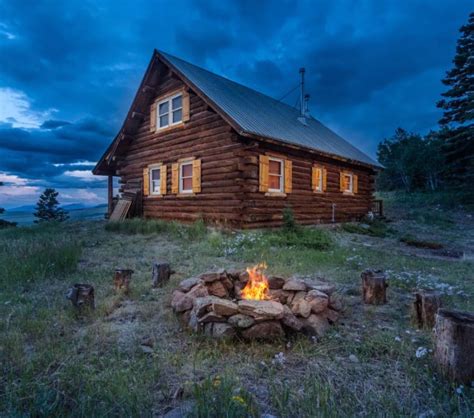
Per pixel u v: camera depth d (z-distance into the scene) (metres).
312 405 1.99
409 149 27.47
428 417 1.91
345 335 3.20
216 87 12.29
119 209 14.14
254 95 15.43
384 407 2.02
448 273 6.27
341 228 13.17
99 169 16.23
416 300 3.49
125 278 4.47
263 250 7.54
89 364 2.54
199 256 7.18
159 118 13.48
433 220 16.95
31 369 2.41
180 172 12.31
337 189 14.40
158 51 11.97
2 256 6.17
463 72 22.34
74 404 2.03
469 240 12.03
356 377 2.42
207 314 3.03
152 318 3.60
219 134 10.70
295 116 16.31
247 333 2.95
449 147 23.08
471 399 2.09
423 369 2.50
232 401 1.95
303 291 3.80
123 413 1.91
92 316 3.59
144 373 2.38
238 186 10.05
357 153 16.33
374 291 4.14
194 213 11.62
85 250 7.89
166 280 4.91
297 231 10.02
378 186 33.31
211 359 2.66
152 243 9.02
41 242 7.45
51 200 40.75
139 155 14.44
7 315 3.56
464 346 2.27
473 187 21.92
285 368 2.56
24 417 1.85
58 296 4.32
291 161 11.72
